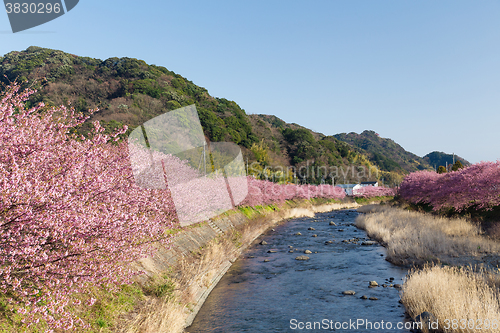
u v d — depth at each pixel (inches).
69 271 154.7
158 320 241.4
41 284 152.3
